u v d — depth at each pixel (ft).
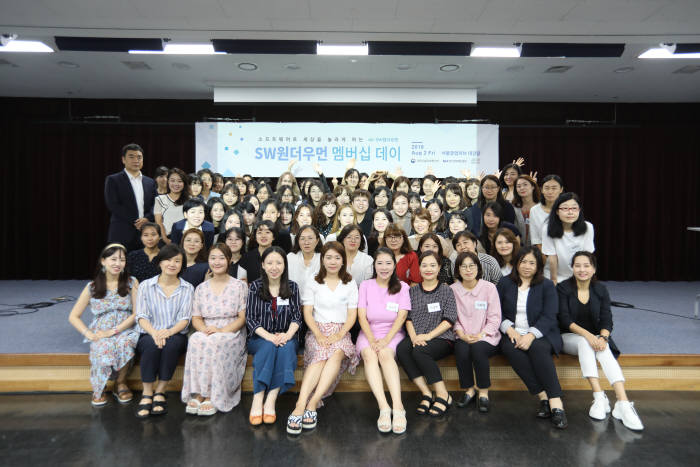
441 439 6.93
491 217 10.27
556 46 14.24
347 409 8.04
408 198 11.66
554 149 20.99
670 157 21.13
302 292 9.34
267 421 7.37
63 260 20.48
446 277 9.21
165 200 11.85
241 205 12.39
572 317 8.36
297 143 19.77
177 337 8.05
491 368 8.87
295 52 14.15
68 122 19.92
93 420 7.51
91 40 13.79
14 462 6.24
